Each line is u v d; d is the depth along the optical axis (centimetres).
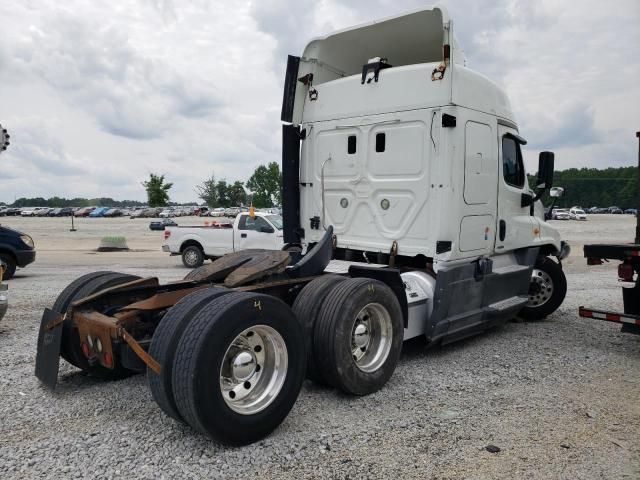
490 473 332
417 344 636
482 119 600
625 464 344
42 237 3381
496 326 736
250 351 378
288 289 493
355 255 640
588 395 468
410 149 575
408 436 384
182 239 1556
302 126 678
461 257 579
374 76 601
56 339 445
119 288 463
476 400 455
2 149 1188
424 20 586
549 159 701
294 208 682
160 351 357
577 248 2458
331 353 438
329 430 393
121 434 383
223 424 348
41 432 386
